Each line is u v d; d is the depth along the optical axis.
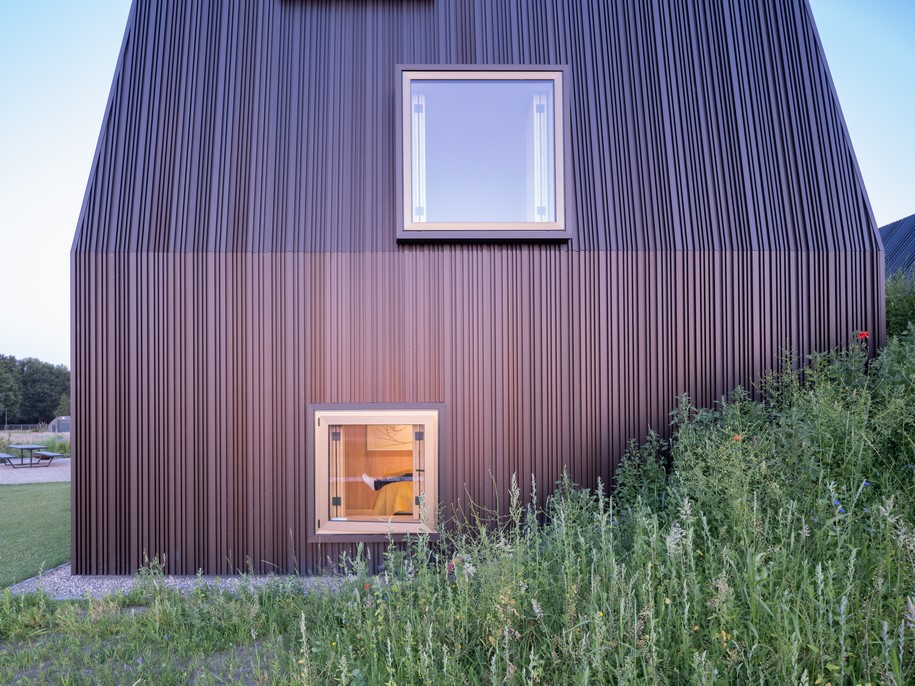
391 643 2.39
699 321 4.77
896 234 15.48
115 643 3.04
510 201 4.81
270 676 2.56
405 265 4.73
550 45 5.27
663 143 5.07
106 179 4.82
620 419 4.70
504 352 4.71
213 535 4.55
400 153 4.76
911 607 1.70
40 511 6.88
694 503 3.13
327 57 5.15
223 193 4.82
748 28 5.37
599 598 2.49
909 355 3.76
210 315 4.64
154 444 4.58
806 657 1.92
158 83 5.07
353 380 4.65
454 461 4.65
